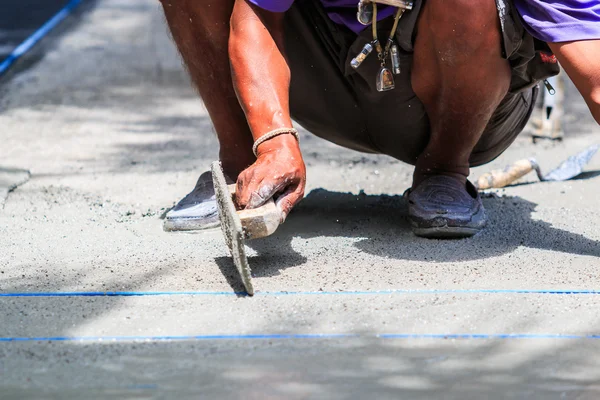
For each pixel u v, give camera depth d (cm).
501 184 1598
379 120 1296
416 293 1024
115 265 1131
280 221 1049
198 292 1031
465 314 963
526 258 1154
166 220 1303
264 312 969
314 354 866
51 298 1019
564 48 1091
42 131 2145
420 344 890
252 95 1106
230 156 1315
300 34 1262
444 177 1278
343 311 971
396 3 1130
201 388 795
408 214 1281
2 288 1052
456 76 1152
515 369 836
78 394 784
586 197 1525
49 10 4159
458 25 1105
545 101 2002
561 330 925
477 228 1259
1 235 1280
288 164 1068
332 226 1320
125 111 2398
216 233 1281
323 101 1316
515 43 1133
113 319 955
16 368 836
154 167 1805
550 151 1919
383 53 1192
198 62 1246
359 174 1748
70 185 1650
